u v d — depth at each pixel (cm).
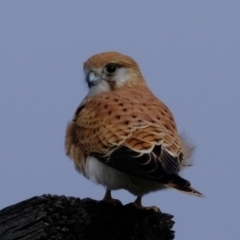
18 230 952
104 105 1173
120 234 1060
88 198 1030
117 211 1064
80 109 1288
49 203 954
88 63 1343
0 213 972
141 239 1076
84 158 1191
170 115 1156
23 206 959
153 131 1073
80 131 1204
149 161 1030
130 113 1122
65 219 963
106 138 1109
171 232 1109
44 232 944
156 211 1103
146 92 1259
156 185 1112
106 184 1146
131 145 1061
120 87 1327
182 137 1227
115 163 1076
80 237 984
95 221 1022
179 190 1003
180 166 1138
